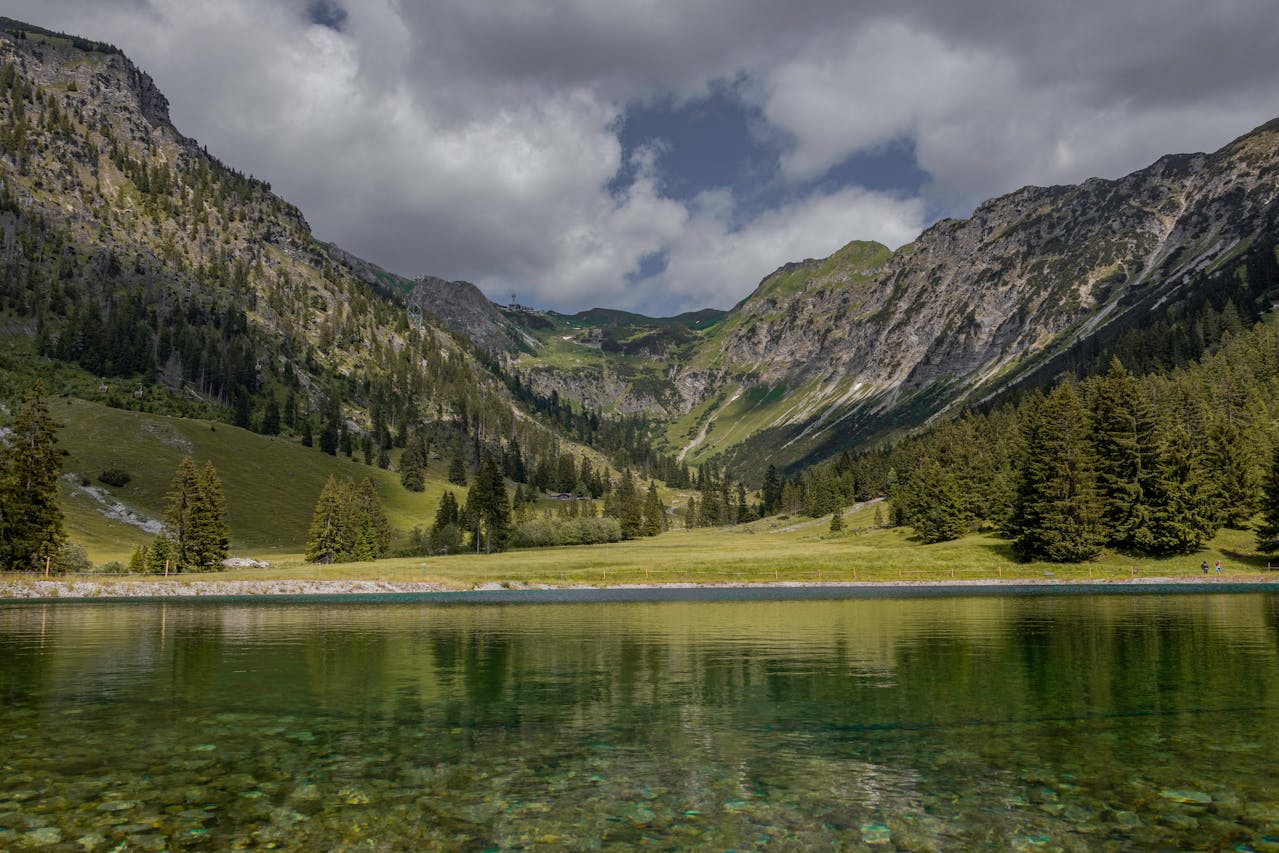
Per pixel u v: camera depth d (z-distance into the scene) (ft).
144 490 550.36
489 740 66.08
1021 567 321.32
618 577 329.72
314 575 321.93
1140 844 42.88
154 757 60.18
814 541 501.97
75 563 336.90
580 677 97.91
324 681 95.35
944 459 570.87
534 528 542.98
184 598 278.67
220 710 77.97
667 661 111.34
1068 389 337.72
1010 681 92.32
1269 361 625.00
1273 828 45.01
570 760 59.93
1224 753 60.39
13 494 297.94
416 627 164.14
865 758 60.29
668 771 57.11
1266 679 91.76
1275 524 310.65
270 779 54.75
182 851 41.65
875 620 171.42
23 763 58.18
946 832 44.86
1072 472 328.90
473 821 46.68
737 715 75.51
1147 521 318.65
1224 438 361.51
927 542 413.39
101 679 96.63
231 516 563.07
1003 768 57.26
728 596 269.44
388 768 57.62
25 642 136.15
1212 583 283.18
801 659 112.37
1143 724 70.23
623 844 43.06
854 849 42.42
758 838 43.96
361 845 42.70
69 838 43.32
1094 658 109.50
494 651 123.75
